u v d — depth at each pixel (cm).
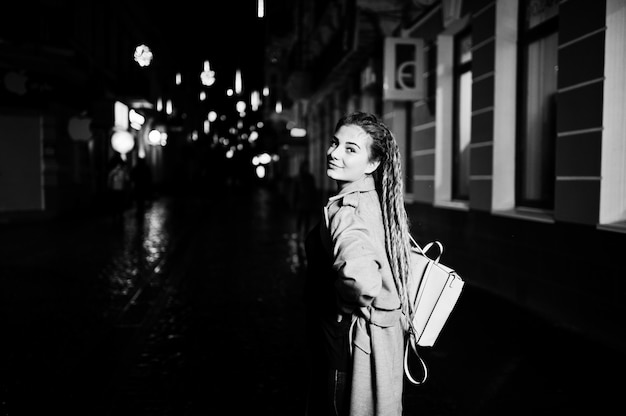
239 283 873
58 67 1761
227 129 4500
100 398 418
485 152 841
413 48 1079
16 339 566
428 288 230
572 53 619
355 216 212
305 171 1477
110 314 671
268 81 3381
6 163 1841
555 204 645
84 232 1548
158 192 3853
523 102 796
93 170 2389
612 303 545
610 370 468
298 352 529
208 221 2020
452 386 443
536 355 510
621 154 568
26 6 1623
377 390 213
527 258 709
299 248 1302
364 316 213
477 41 870
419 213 1159
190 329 607
